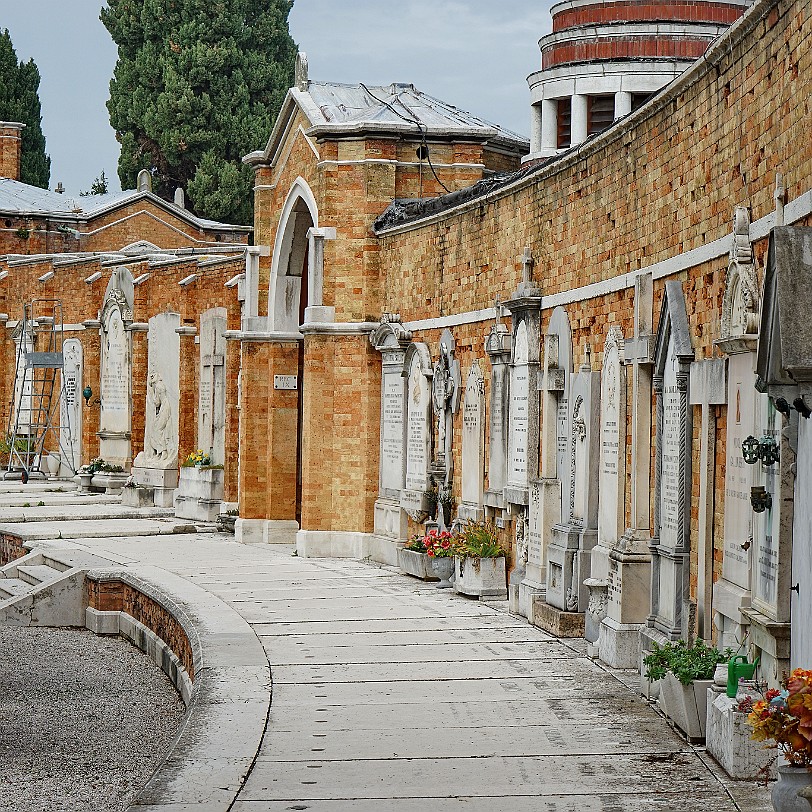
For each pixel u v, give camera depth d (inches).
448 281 868.6
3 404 1713.8
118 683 698.2
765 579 420.5
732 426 463.2
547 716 502.3
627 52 1171.9
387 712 512.1
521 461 734.5
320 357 987.3
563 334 681.0
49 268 1647.4
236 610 738.2
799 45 409.7
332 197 983.0
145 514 1262.3
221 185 2331.4
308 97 1028.5
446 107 1061.1
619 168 611.5
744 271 446.3
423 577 855.7
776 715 332.2
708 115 504.1
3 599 903.1
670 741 464.1
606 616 609.3
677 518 518.3
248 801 402.3
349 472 986.1
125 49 2461.9
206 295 1263.5
